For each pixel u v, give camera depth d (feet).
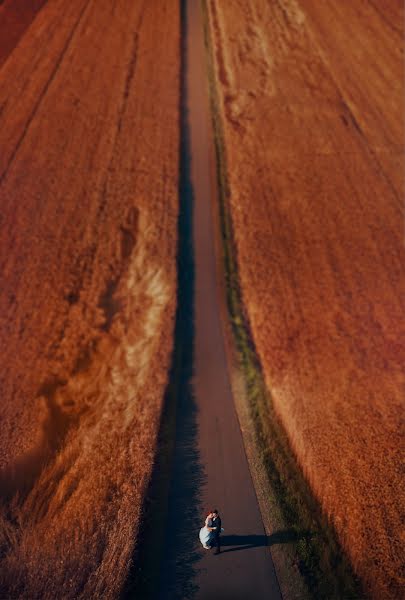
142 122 130.11
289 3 192.65
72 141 123.24
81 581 43.09
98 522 48.57
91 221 101.91
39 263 92.84
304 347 75.92
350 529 49.57
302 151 123.44
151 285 87.45
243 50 164.04
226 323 81.30
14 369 74.79
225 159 121.29
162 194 108.37
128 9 180.96
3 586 43.04
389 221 104.83
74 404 69.26
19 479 58.29
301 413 63.62
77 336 79.71
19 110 133.08
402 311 83.76
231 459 57.82
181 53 160.45
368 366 72.79
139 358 73.15
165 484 54.13
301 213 105.09
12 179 111.65
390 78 157.58
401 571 45.78
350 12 191.01
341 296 86.28
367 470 55.83
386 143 129.49
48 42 161.99
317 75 155.53
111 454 56.65
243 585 44.55
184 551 47.14
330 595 43.98
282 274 90.22
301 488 54.54
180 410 65.46
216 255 95.40
